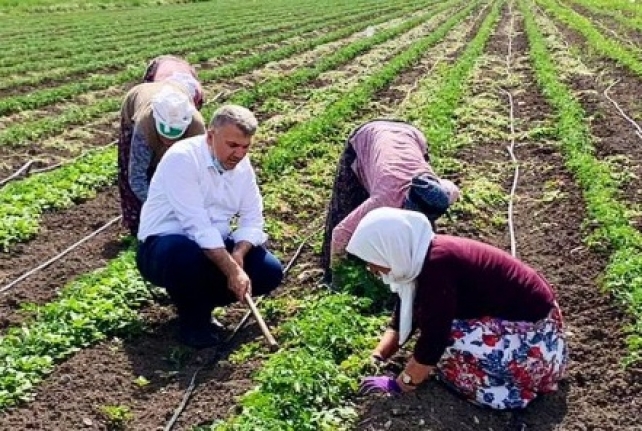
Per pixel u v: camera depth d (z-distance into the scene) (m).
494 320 3.97
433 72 13.59
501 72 13.19
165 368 4.69
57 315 4.98
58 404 4.35
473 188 7.09
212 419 4.21
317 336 4.58
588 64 13.52
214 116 4.49
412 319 3.97
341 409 4.12
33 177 7.55
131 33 20.91
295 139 8.48
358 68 14.54
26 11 26.72
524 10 26.38
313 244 6.17
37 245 6.39
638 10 23.64
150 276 4.81
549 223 6.52
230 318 5.15
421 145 4.86
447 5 30.59
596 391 4.39
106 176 7.61
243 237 4.80
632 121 9.29
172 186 4.59
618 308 5.12
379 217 3.76
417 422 4.04
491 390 4.09
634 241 5.82
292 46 17.38
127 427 4.21
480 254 3.90
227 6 31.88
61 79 13.62
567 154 8.01
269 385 4.20
